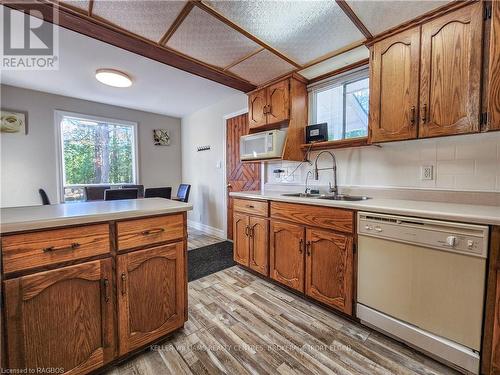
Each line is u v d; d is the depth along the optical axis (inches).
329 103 98.3
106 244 47.6
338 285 67.1
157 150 189.8
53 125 143.9
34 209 51.7
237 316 69.3
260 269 91.7
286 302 77.0
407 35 62.5
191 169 191.2
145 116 183.2
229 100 150.2
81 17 62.9
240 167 143.3
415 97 61.2
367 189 83.2
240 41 75.9
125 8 60.2
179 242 59.5
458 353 47.3
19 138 133.8
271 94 101.5
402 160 75.2
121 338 50.0
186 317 61.7
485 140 61.0
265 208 89.0
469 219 45.8
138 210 51.5
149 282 54.1
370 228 59.7
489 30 51.1
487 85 51.2
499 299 43.1
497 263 43.2
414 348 55.4
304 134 101.0
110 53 95.3
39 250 40.3
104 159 167.3
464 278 46.6
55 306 42.1
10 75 116.8
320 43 76.6
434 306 50.4
